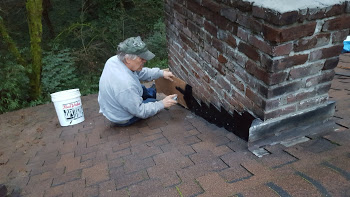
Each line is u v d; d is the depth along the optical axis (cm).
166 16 390
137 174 197
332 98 271
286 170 158
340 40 173
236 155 193
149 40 942
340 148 172
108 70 282
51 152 281
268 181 150
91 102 462
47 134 342
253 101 195
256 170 167
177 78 347
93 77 817
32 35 574
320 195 131
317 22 159
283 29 151
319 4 152
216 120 265
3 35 582
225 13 203
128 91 274
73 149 277
